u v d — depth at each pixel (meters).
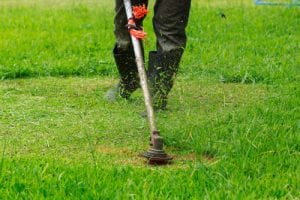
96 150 7.56
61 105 9.25
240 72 10.95
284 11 17.20
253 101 9.41
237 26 15.32
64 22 15.95
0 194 6.19
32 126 8.34
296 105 8.91
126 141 7.86
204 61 11.80
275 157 7.03
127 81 9.38
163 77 8.73
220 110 8.88
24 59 12.09
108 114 8.86
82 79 10.93
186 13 8.77
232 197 6.10
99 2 19.83
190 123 8.16
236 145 7.31
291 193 6.31
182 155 7.46
